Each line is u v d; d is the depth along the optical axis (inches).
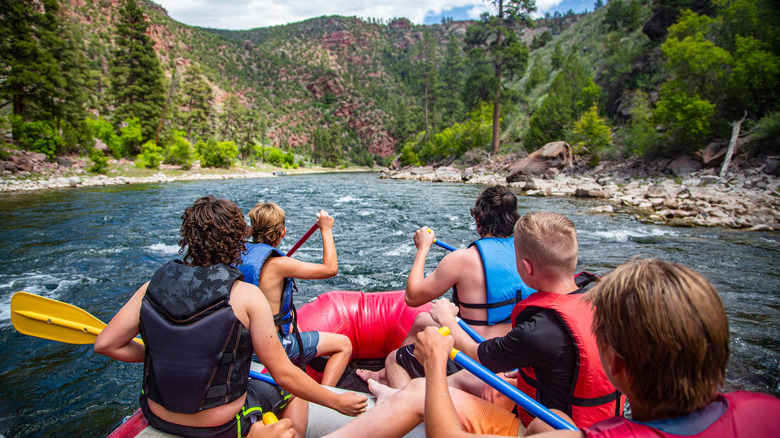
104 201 585.3
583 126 1081.4
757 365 130.8
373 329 123.3
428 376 47.3
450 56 3142.2
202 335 53.6
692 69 838.5
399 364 88.4
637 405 34.9
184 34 6314.0
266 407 65.8
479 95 2231.8
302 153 4466.0
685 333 30.1
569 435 35.4
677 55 849.5
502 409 63.6
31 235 327.3
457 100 3068.4
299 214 446.6
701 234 352.2
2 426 101.7
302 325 116.1
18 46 1179.9
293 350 87.2
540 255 60.2
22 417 105.2
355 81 6245.1
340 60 7682.1
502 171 1311.5
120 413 107.3
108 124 1556.3
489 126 1724.9
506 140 1744.6
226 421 56.6
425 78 2908.5
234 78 6131.9
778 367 129.2
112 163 1429.6
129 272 229.0
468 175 1220.5
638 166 955.3
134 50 1812.3
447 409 44.0
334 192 758.5
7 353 137.5
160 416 57.2
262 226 90.3
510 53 1546.5
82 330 87.9
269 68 6505.9
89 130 1336.1
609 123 1380.4
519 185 932.6
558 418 49.8
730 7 892.0
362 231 341.1
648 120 914.1
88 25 4985.2
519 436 61.0
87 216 430.9
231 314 54.6
